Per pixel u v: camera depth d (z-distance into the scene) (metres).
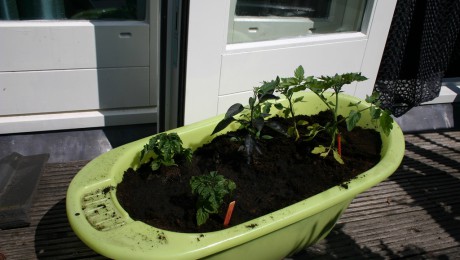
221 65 1.76
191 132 1.58
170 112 1.87
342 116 1.86
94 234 1.12
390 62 2.47
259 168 1.55
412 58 2.54
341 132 1.77
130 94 2.21
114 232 1.13
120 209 1.23
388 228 1.88
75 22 1.97
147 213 1.30
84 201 1.24
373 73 2.34
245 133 1.70
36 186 1.81
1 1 1.84
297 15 2.06
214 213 1.34
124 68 2.13
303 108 1.88
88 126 2.16
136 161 1.46
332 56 2.14
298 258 1.66
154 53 2.14
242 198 1.42
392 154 1.52
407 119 2.78
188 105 1.77
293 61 2.00
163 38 1.66
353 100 1.83
